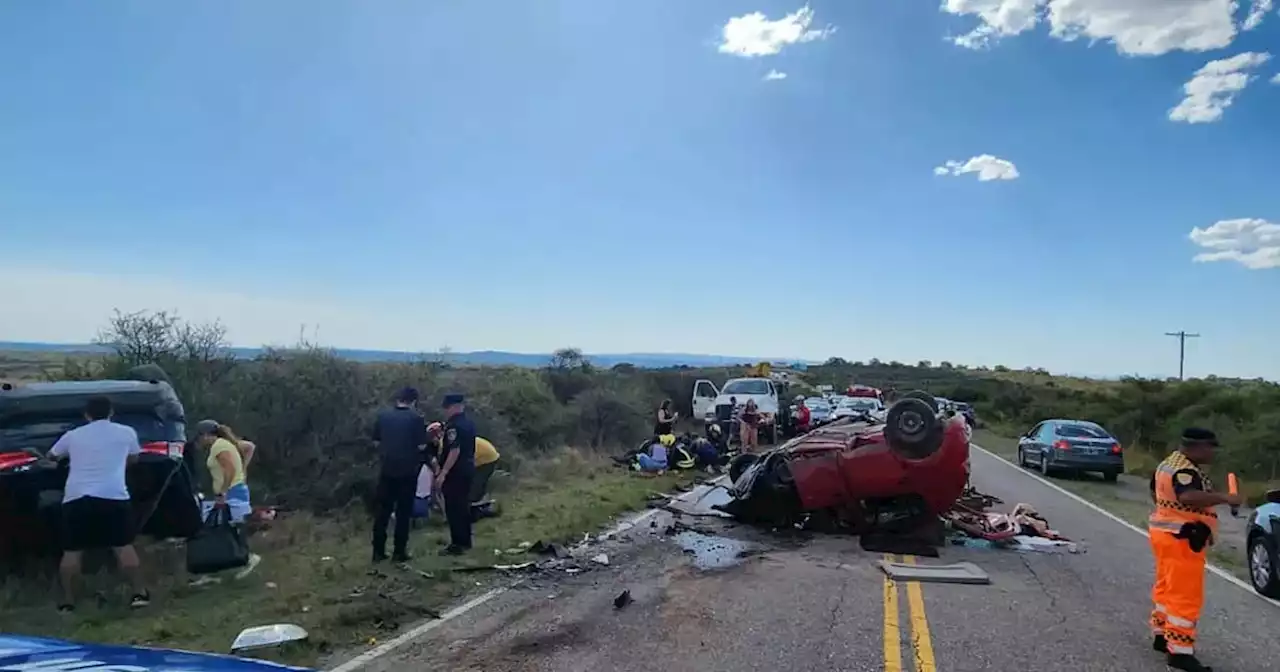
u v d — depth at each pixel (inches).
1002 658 249.0
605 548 410.3
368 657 242.1
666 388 1382.9
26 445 322.3
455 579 338.3
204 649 243.9
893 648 255.9
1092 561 403.2
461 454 385.4
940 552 418.3
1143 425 1482.5
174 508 353.4
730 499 515.8
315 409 524.4
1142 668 243.4
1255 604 327.0
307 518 454.3
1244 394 1390.3
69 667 94.1
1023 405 2224.4
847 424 535.2
